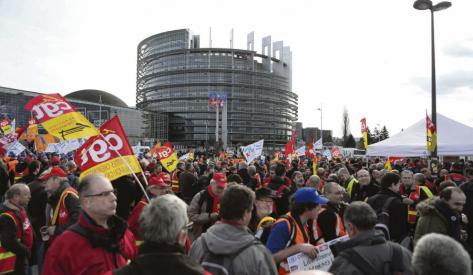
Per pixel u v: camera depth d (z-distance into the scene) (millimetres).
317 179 7266
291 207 3869
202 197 5918
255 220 4875
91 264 2602
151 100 128625
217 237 2754
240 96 121688
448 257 1861
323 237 4156
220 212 2898
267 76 129250
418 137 13859
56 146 16094
